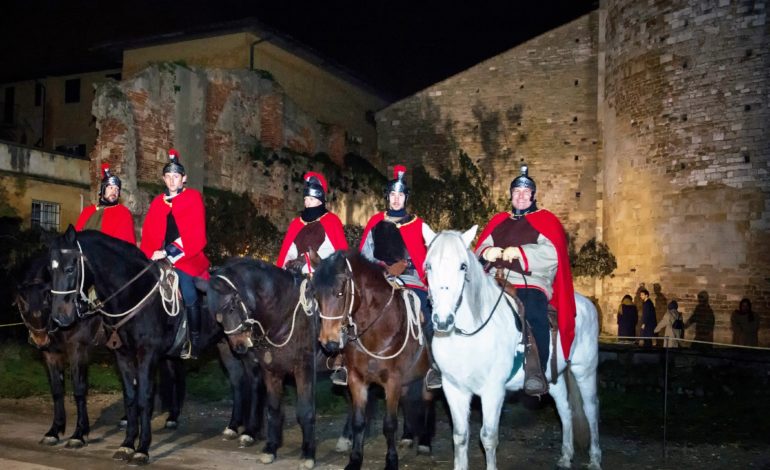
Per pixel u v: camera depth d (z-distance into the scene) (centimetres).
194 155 2364
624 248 2594
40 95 3531
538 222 784
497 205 3170
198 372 1427
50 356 923
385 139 3359
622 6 2619
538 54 3155
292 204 2669
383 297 779
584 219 3030
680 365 1493
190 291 906
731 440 1012
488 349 703
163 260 884
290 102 2756
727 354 1569
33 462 824
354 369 786
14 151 2231
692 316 2256
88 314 852
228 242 2358
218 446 930
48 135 3506
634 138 2527
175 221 927
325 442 980
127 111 2148
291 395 1289
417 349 809
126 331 841
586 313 843
